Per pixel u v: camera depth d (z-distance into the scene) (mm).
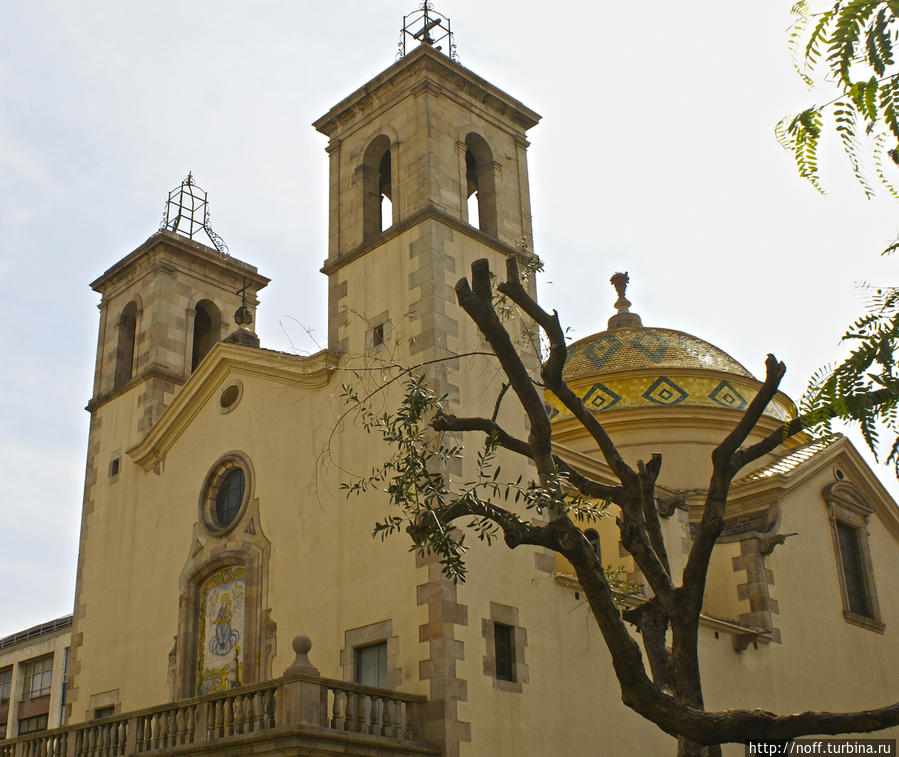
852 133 6328
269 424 28141
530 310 14633
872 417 6906
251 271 38062
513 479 25000
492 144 30266
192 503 29500
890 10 6070
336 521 25125
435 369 24578
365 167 29984
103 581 31750
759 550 30531
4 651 57844
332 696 20891
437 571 22188
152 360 34156
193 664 27422
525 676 22844
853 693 31812
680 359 40750
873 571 34875
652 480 15016
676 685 13078
